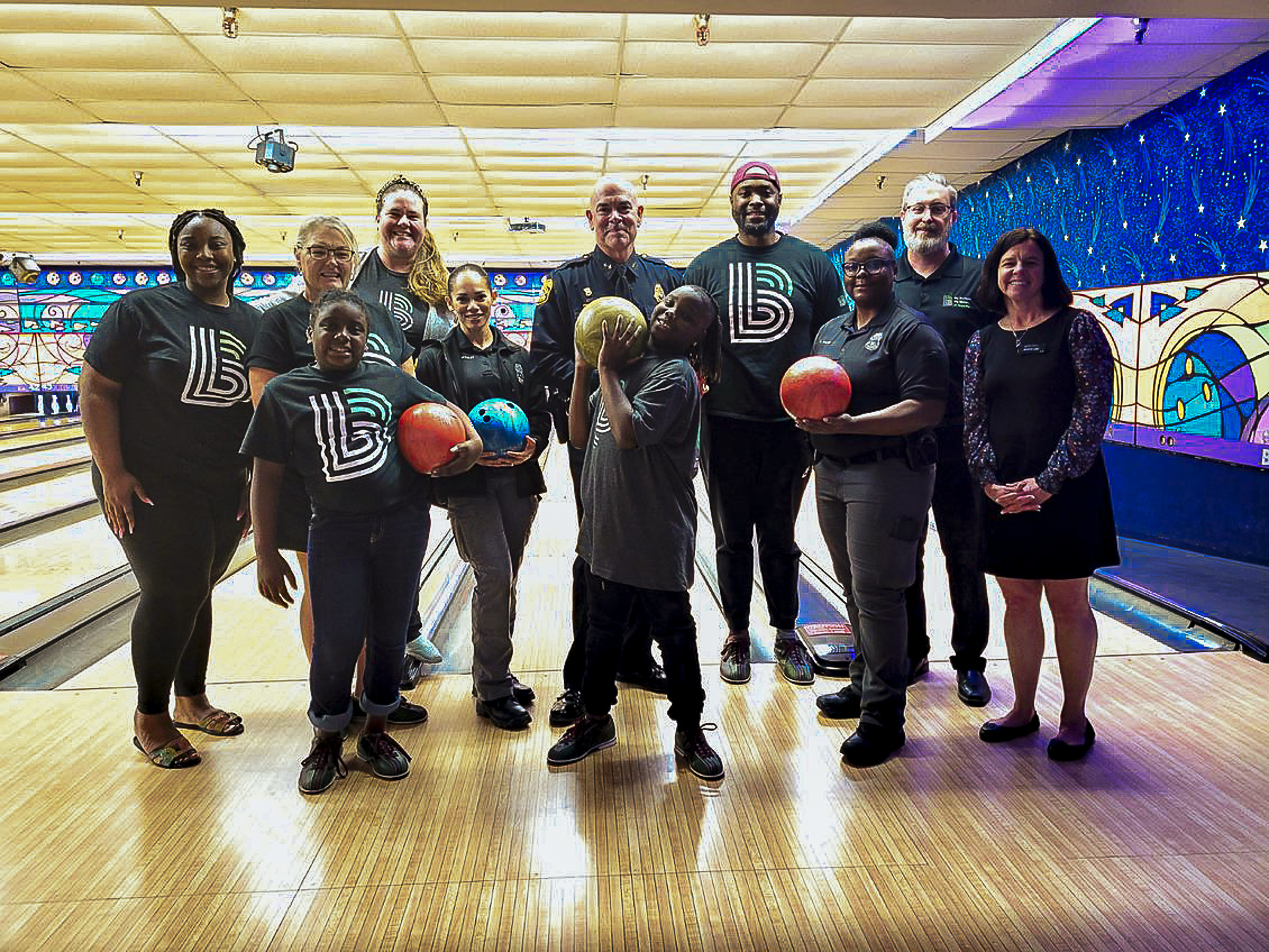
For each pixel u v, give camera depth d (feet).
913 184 9.57
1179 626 11.78
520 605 13.50
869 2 8.94
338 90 19.56
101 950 5.51
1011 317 8.16
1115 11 9.23
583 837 6.78
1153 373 19.22
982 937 5.56
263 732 8.89
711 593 14.05
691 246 44.50
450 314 9.77
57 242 43.01
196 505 7.98
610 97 20.16
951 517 9.48
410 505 7.75
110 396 7.65
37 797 7.49
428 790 7.58
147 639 7.97
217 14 15.43
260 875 6.31
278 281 49.98
